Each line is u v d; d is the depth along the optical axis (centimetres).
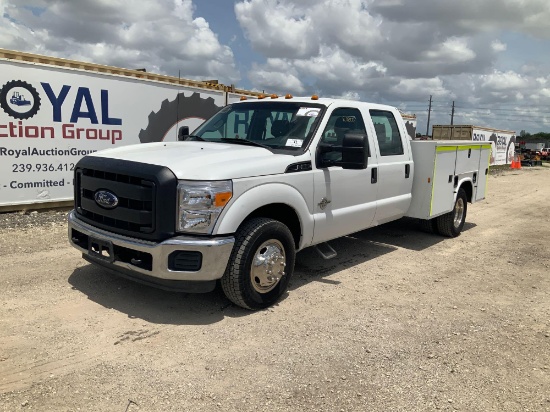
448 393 333
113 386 319
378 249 729
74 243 476
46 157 886
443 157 712
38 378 324
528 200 1410
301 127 524
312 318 450
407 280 582
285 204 472
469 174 829
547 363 384
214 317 441
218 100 1216
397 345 404
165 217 401
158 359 359
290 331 420
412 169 691
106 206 436
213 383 330
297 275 579
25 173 862
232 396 315
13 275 521
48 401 298
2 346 364
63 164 913
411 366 369
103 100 962
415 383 344
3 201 839
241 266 430
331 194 530
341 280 568
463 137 2439
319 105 543
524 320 472
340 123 557
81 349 367
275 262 461
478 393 335
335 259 658
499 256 718
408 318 463
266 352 379
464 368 370
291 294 512
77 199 482
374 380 345
